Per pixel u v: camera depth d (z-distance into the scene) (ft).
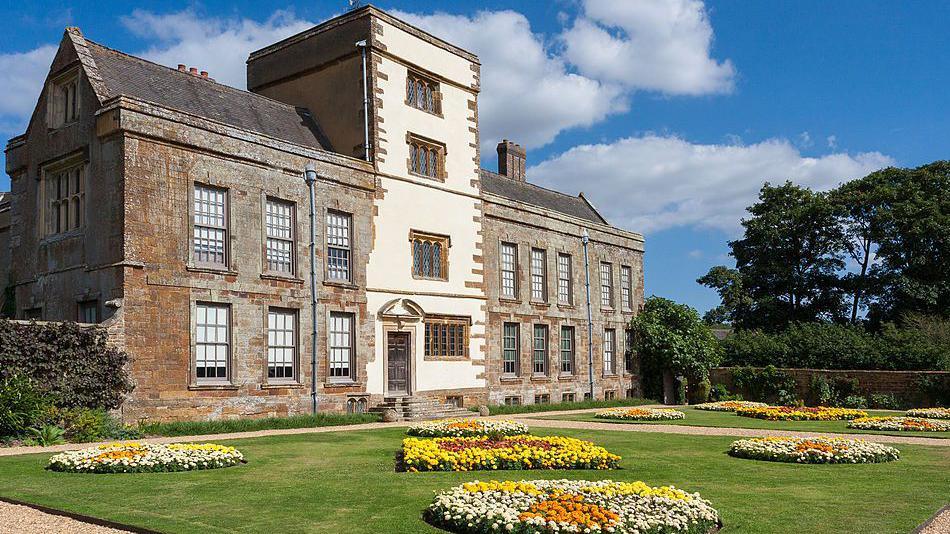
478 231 108.27
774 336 150.41
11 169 84.33
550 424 81.97
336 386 86.79
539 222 121.39
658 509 32.01
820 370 128.88
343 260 89.81
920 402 119.03
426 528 30.89
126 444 52.16
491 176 126.82
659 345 138.41
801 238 187.32
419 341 98.12
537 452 48.96
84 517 32.35
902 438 68.49
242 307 77.92
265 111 92.58
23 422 58.23
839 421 89.61
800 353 140.15
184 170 73.97
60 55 78.13
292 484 40.70
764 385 134.31
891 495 38.96
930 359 127.34
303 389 83.46
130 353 68.49
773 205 193.88
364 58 94.58
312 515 33.09
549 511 30.73
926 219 166.40
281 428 75.41
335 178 88.53
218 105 86.22
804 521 32.81
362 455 53.06
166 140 72.59
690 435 70.18
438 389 100.32
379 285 93.09
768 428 79.05
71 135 76.02
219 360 76.23
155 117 71.92
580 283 130.00
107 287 69.97
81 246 73.82
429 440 56.29
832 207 178.91
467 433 66.80
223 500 36.14
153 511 33.53
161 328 71.00
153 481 41.04
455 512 31.24
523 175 139.64
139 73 80.53
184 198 73.77
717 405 115.44
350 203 90.27
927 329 145.79
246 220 79.05
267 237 81.51
